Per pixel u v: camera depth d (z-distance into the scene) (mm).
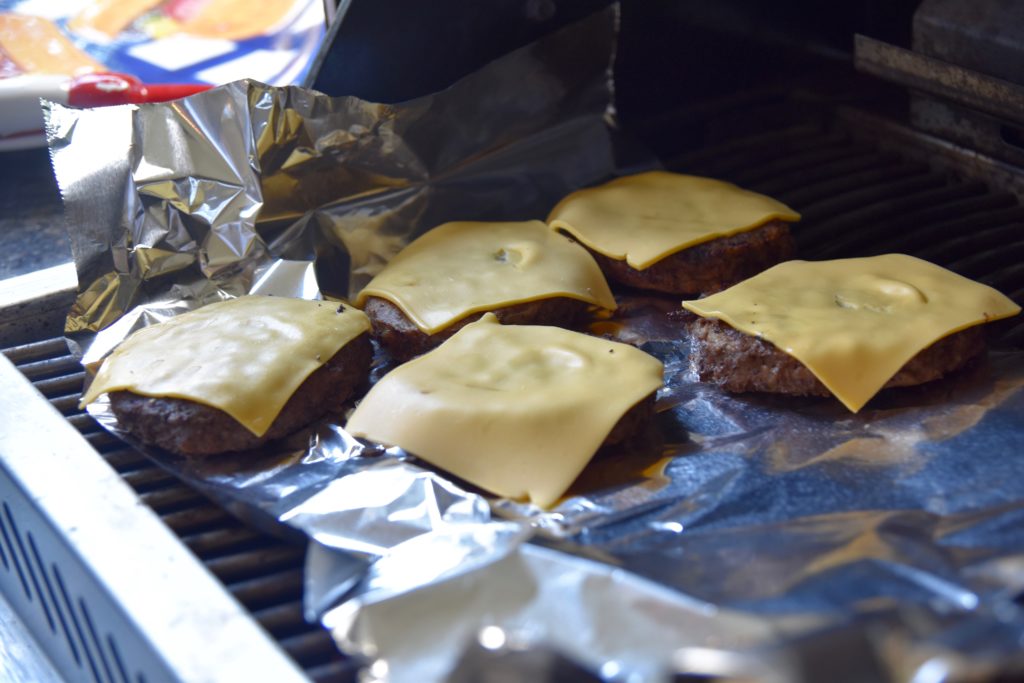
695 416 694
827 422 682
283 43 1010
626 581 543
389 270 773
